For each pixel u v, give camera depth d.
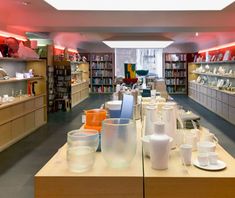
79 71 12.27
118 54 14.75
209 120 7.74
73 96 10.43
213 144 1.96
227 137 5.82
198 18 5.94
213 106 9.09
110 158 1.66
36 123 6.75
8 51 6.00
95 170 1.63
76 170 1.62
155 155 1.63
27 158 4.57
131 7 4.61
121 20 5.95
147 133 1.97
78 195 1.55
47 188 1.55
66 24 5.99
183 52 14.29
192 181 1.53
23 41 7.13
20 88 7.05
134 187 1.54
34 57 7.07
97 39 11.63
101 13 5.93
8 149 5.06
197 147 1.98
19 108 5.75
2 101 5.52
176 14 5.93
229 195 1.54
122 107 2.08
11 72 6.61
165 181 1.53
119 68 14.68
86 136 1.78
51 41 9.38
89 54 14.55
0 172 3.96
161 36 9.60
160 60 14.50
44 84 7.41
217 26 5.98
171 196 1.54
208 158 1.74
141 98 3.97
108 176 1.55
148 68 14.49
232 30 6.59
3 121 5.02
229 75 8.54
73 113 8.88
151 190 1.54
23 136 5.93
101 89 14.64
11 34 6.39
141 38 9.34
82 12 5.86
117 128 1.65
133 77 5.47
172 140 1.82
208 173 1.60
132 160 1.77
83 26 5.99
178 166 1.70
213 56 10.87
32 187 3.45
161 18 5.94
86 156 1.64
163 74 14.40
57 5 4.43
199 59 12.60
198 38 11.19
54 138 5.85
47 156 4.67
